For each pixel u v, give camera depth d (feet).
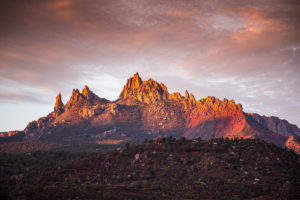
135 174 474.08
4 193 336.08
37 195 327.47
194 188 418.51
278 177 451.53
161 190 406.41
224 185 422.00
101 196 345.72
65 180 459.32
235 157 512.22
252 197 380.58
